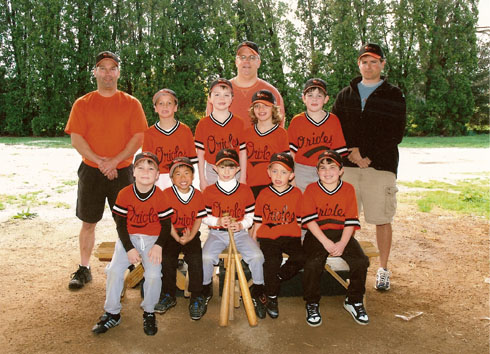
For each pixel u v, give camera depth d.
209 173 3.92
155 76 22.34
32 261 4.48
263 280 3.28
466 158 13.41
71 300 3.54
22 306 3.40
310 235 3.43
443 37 24.23
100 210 3.89
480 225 5.98
